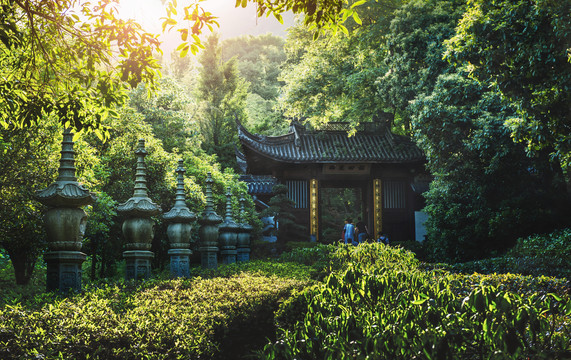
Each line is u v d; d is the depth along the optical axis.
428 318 2.62
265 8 4.32
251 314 5.06
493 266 15.06
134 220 7.15
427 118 17.62
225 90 40.84
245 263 11.74
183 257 8.64
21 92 5.04
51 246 5.51
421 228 27.58
